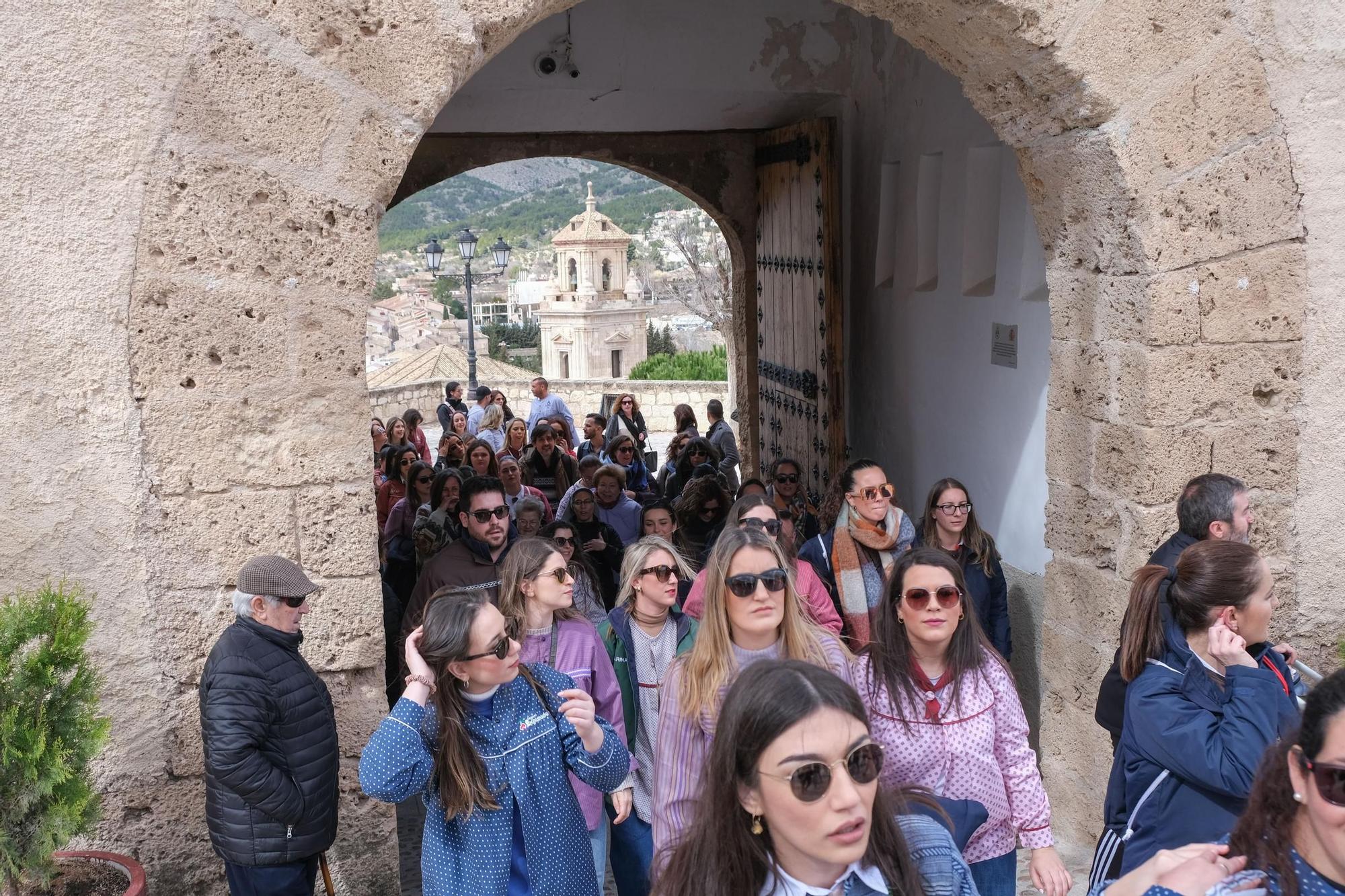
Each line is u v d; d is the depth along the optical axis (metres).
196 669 3.82
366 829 4.04
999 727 3.19
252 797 3.38
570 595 3.88
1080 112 4.42
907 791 2.40
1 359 3.56
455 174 9.95
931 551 3.15
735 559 3.14
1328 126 4.56
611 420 14.83
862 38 8.09
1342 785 1.88
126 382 3.67
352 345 3.85
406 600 7.00
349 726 3.99
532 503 6.38
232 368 3.73
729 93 8.34
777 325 9.54
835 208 8.13
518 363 84.12
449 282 112.88
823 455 8.40
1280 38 4.47
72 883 3.47
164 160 3.61
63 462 3.64
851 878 1.99
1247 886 1.96
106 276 3.61
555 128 9.57
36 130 3.52
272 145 3.68
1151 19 4.32
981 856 3.18
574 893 3.10
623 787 3.74
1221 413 4.59
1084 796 4.98
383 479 9.90
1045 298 5.70
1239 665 2.91
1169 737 2.92
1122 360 4.62
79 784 3.19
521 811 3.01
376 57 3.73
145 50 3.56
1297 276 4.61
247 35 3.62
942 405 7.09
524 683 3.12
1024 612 6.01
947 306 6.92
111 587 3.72
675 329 77.88
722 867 1.95
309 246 3.76
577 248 70.06
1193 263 4.48
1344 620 4.84
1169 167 4.42
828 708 1.89
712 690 3.09
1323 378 4.68
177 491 3.74
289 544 3.86
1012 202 6.05
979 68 4.65
